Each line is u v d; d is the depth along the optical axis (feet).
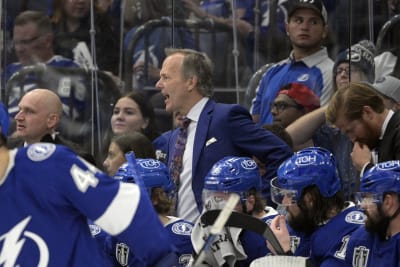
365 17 37.37
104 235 28.45
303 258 24.26
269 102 37.78
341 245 26.27
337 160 35.06
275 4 38.47
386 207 25.21
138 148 33.71
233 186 27.68
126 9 40.45
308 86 37.14
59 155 21.25
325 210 26.81
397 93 35.86
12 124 39.45
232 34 39.34
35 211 21.13
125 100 38.27
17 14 41.14
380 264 25.40
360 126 28.78
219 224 20.42
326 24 37.32
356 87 29.04
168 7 40.09
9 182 21.16
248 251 27.61
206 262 26.86
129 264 27.86
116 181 21.58
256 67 38.75
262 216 28.30
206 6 39.75
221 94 39.24
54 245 21.12
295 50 37.47
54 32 41.01
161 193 28.35
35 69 41.04
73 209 21.43
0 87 41.11
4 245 21.07
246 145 32.48
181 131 33.27
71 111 40.37
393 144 28.09
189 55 33.14
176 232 28.07
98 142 39.93
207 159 32.42
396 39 37.06
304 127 36.22
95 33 40.68
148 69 40.11
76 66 40.75
